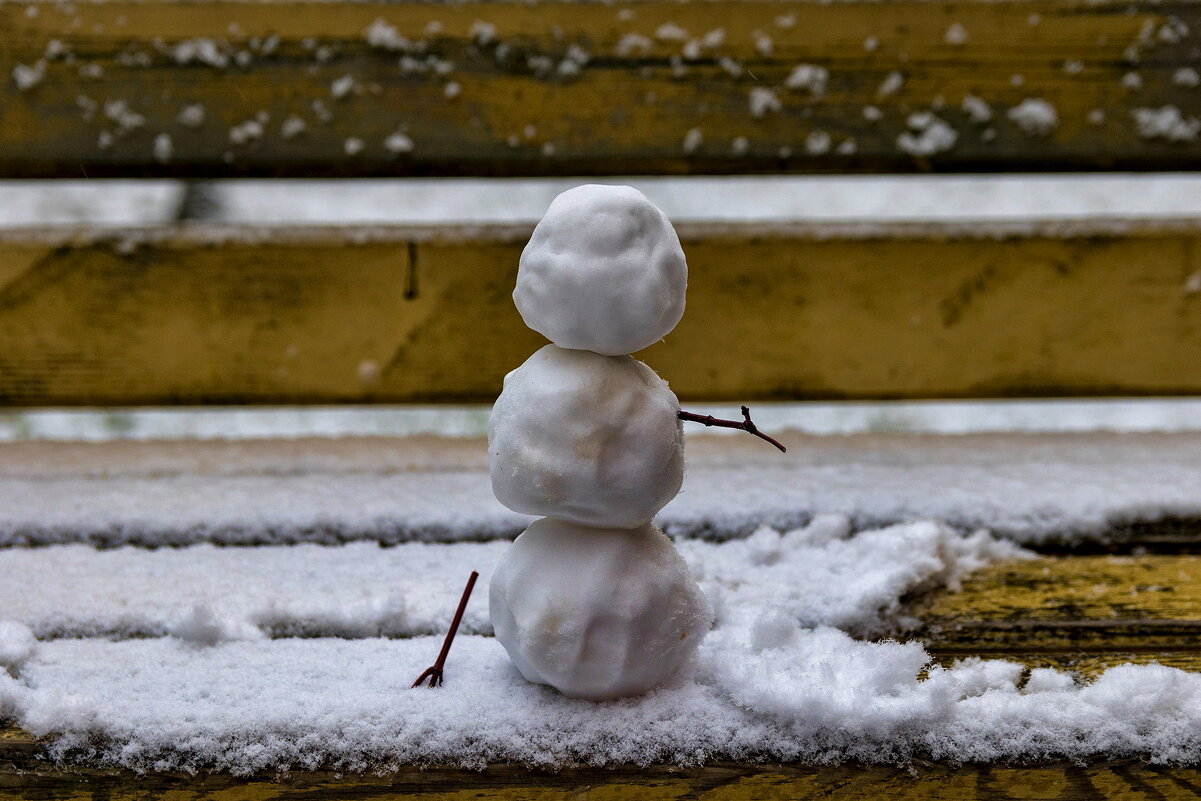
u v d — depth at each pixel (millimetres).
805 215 2162
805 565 1119
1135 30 1234
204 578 1109
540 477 971
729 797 980
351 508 1174
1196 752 989
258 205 2129
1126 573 1125
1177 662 1047
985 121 1236
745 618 1068
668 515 1168
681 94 1234
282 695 1008
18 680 1022
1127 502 1172
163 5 1220
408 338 1256
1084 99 1236
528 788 979
